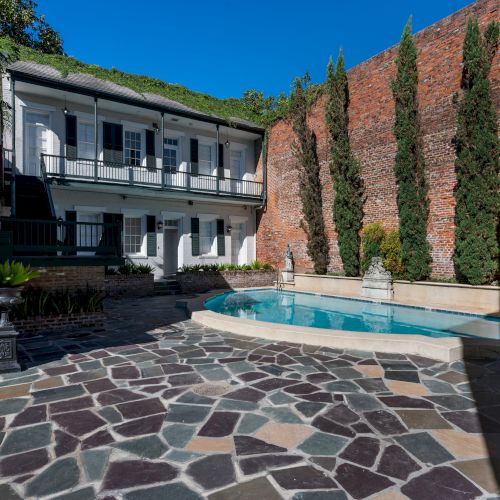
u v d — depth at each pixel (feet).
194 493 7.81
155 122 53.93
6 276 16.34
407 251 39.52
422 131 39.70
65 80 44.98
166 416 11.48
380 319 32.65
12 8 59.82
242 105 68.69
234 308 39.04
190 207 57.52
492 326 28.17
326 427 10.75
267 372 15.72
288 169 57.93
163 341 21.44
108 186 46.24
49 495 7.76
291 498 7.64
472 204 33.63
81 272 27.50
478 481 8.20
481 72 33.22
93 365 16.81
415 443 9.82
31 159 45.29
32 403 12.51
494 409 11.95
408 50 39.42
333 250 51.16
